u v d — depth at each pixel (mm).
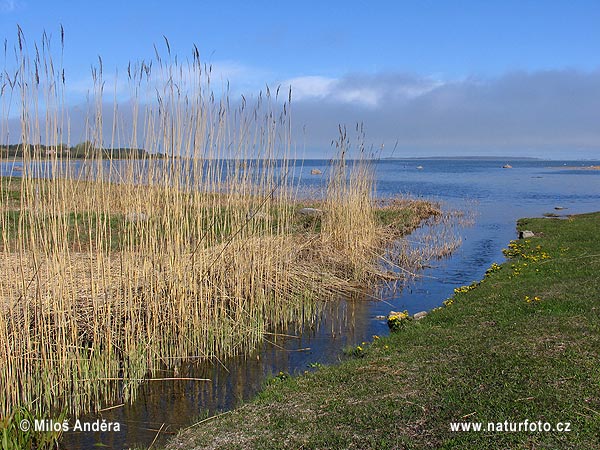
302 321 10492
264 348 9141
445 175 80312
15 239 7363
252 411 6348
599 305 8828
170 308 8422
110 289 7594
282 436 5609
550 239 17328
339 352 8891
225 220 9414
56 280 7625
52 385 6812
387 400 6125
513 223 25078
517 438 5043
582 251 14289
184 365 8383
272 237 11016
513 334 7812
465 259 16656
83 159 7230
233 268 9883
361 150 15555
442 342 7941
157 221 8320
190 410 6941
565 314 8562
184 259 8617
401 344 8156
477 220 26188
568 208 32188
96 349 7336
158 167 8219
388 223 21969
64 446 6055
